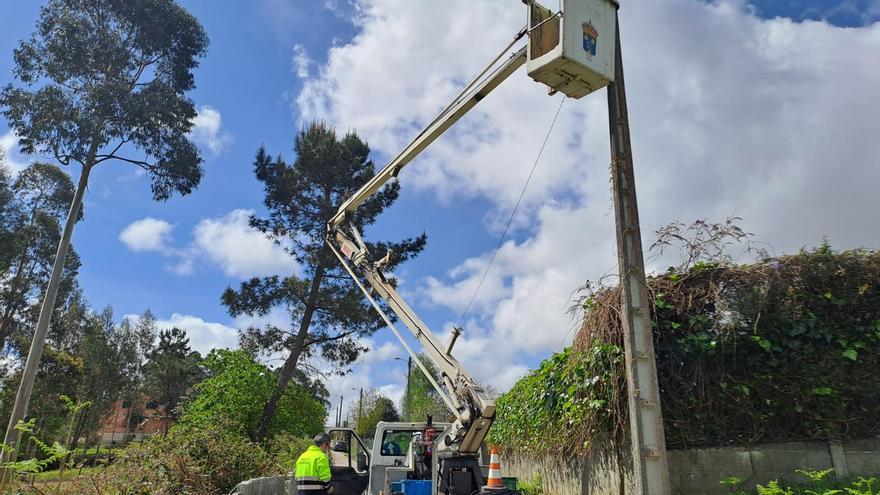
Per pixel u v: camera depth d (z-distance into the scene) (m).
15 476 5.46
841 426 6.21
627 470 6.86
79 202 22.48
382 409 47.31
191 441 9.41
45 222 35.94
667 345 6.85
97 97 21.59
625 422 6.84
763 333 6.58
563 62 6.15
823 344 6.42
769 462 6.28
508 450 13.15
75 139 21.58
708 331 6.76
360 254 11.26
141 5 22.22
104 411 53.22
